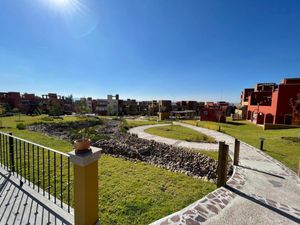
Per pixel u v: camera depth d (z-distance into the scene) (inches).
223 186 200.7
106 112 2311.8
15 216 113.5
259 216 145.6
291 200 174.9
